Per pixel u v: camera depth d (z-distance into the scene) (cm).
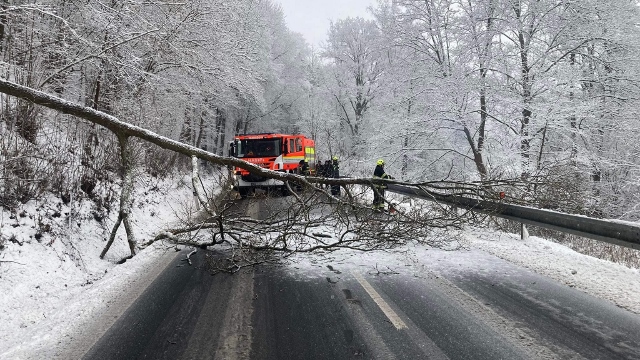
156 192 1446
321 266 688
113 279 622
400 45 2006
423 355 381
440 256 744
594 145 1859
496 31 1722
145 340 418
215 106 2712
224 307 505
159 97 1634
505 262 704
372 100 3147
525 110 1722
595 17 1712
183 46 1428
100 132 1237
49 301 569
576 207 875
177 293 558
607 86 1767
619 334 422
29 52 1002
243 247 737
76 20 1185
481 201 862
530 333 425
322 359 375
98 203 944
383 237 775
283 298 535
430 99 1845
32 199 739
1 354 395
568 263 689
